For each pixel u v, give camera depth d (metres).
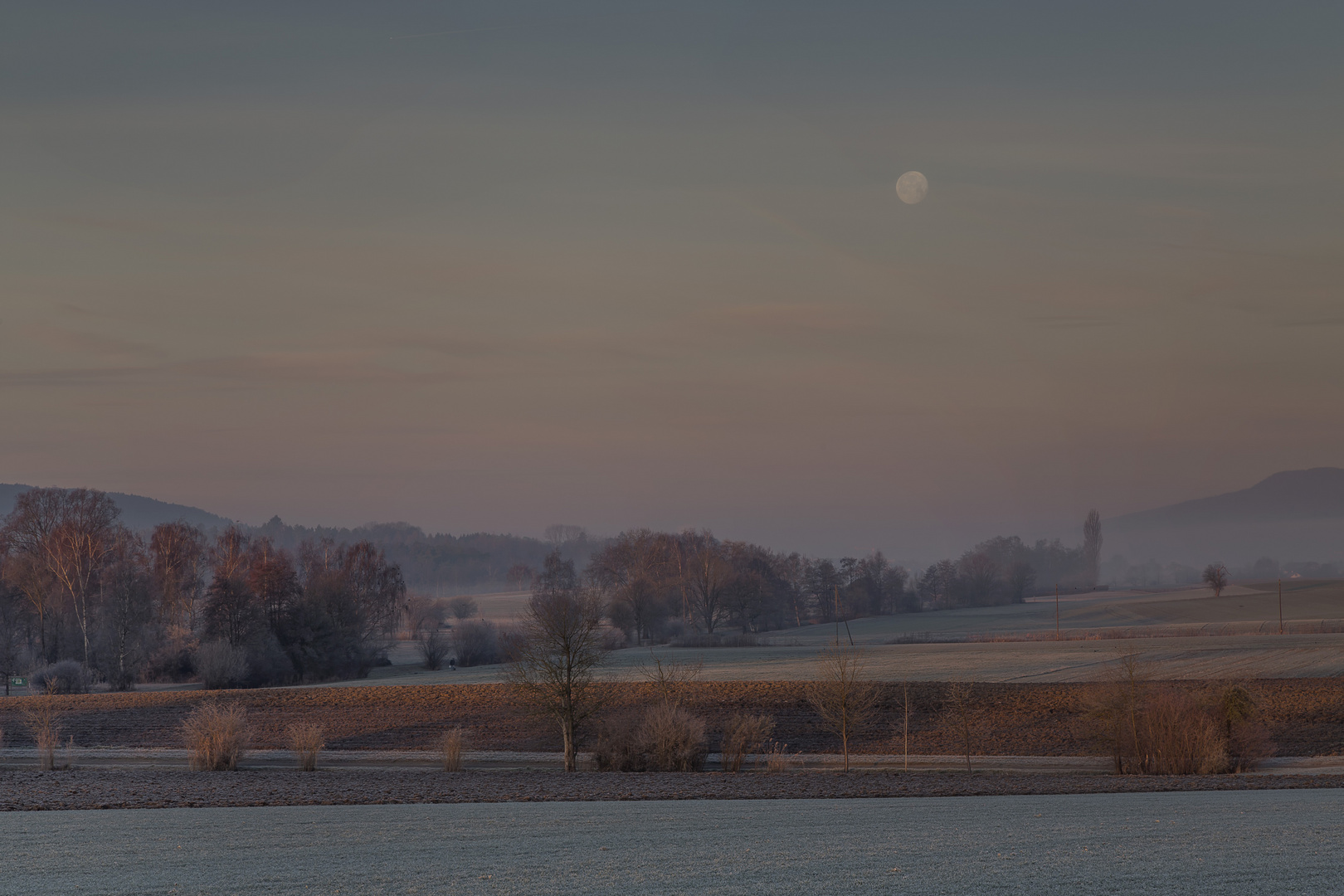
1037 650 90.81
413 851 16.64
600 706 46.50
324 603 98.06
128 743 53.94
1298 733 51.84
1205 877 13.67
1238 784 33.00
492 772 40.53
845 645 103.56
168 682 92.50
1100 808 24.03
